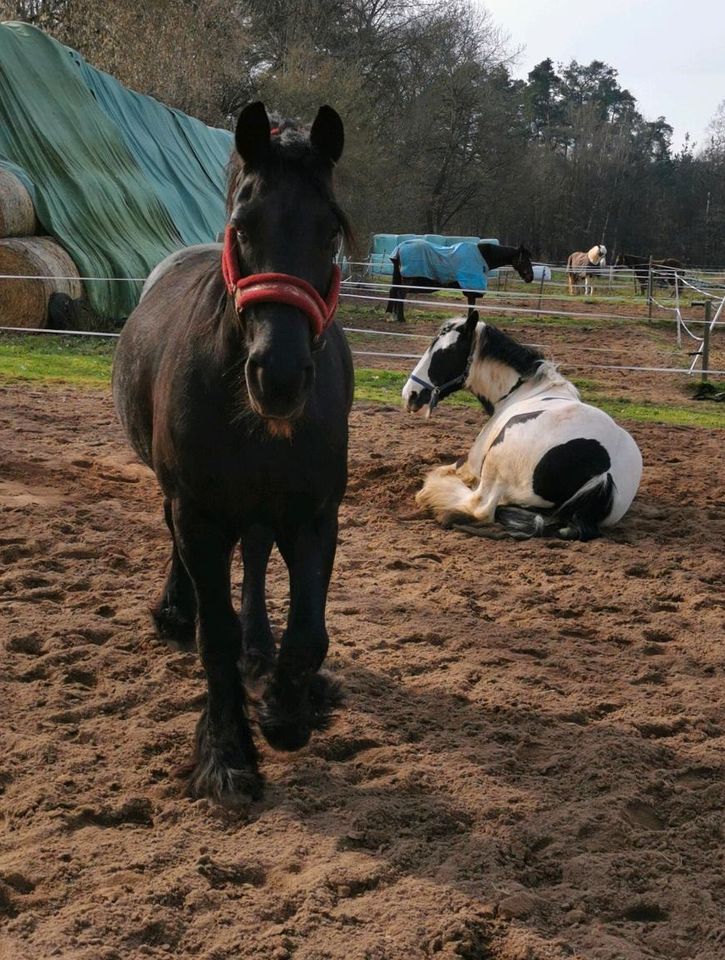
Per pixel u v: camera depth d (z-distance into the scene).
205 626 3.20
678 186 75.19
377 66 44.41
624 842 3.00
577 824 3.04
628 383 14.62
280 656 3.12
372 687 4.01
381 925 2.53
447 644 4.54
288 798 3.15
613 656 4.50
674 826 3.14
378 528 6.47
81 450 8.01
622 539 6.38
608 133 72.06
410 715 3.79
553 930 2.56
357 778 3.35
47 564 5.28
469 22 48.16
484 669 4.25
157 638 4.38
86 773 3.29
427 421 10.26
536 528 6.23
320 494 3.13
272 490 3.05
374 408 10.84
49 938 2.42
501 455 6.34
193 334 3.10
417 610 4.97
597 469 6.20
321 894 2.62
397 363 15.60
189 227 19.86
